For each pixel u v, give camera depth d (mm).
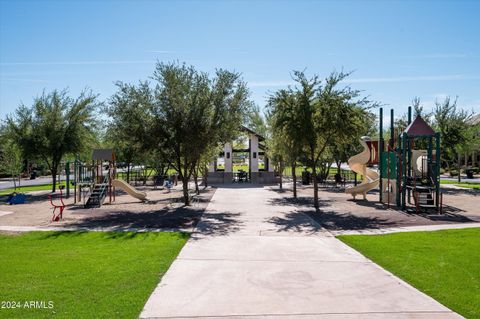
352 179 40812
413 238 11109
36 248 9867
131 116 18062
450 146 29250
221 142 19500
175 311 5691
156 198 23766
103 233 12016
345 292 6551
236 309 5781
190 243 10523
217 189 29906
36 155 27484
